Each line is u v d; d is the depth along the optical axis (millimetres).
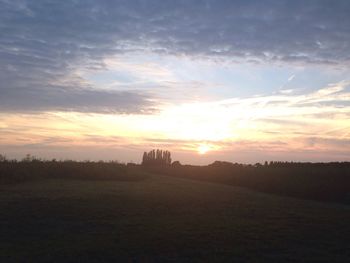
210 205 21469
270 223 16297
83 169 37344
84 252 11508
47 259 10812
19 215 17016
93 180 35500
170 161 63531
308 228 15383
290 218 17688
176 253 11562
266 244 12773
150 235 13711
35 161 38406
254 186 34312
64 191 25312
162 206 20484
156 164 62344
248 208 20688
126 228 14922
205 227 15188
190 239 13172
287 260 11055
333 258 11281
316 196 27828
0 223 15539
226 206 21219
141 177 39594
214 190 30281
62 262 10602
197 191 28797
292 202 24281
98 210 18594
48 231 14414
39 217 16781
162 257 11180
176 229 14758
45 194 23516
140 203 21203
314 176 35219
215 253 11617
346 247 12539
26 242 12766
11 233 14055
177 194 26016
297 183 31438
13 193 23688
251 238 13531
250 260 10992
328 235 14195
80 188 27578
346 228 15516
